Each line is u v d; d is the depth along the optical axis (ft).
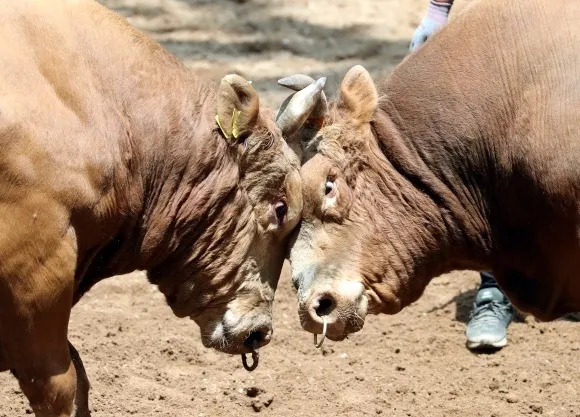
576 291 49.60
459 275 69.87
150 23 105.70
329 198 49.78
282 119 48.16
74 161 42.55
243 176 47.52
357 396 55.21
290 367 57.98
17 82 42.01
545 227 48.44
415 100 50.83
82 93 43.55
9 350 43.24
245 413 53.57
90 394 54.34
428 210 50.93
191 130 46.65
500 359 59.67
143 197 45.96
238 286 48.19
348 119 50.39
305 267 49.42
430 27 57.57
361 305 50.14
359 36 104.12
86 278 46.80
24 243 41.63
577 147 46.29
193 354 58.65
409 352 60.39
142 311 64.18
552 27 47.93
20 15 43.24
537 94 47.55
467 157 49.98
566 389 56.29
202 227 47.32
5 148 41.04
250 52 99.91
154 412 52.95
